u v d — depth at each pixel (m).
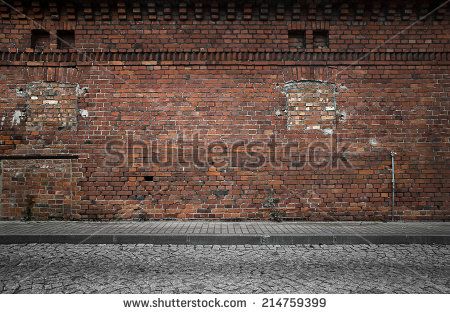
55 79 7.10
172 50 7.12
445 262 4.73
